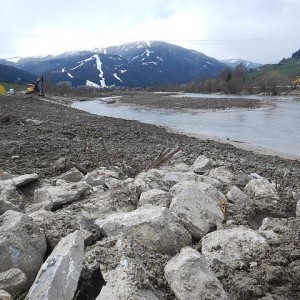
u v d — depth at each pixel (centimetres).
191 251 480
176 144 1997
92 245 527
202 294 410
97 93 13238
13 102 4188
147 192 769
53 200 758
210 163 1177
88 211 696
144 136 2233
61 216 624
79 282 432
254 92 10294
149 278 433
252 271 479
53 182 959
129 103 7175
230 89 10781
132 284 401
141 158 1391
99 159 1295
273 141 2472
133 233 551
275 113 4491
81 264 441
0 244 482
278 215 747
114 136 2102
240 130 3020
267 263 496
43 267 431
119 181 913
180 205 643
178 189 769
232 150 1983
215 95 9781
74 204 744
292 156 1939
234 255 514
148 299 393
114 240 502
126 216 587
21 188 911
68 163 1142
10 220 530
